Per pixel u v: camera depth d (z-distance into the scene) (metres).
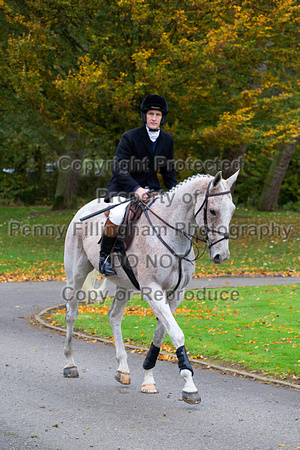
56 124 16.28
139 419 4.54
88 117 16.19
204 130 15.23
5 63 16.50
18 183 30.22
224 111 16.42
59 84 14.37
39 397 5.05
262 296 10.29
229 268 14.34
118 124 15.94
